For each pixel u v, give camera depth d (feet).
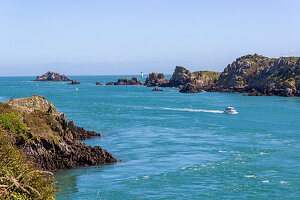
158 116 370.73
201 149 199.31
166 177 143.02
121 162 166.91
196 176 144.87
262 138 236.63
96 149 166.91
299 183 135.85
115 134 248.52
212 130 273.33
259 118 355.77
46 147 147.43
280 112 412.57
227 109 407.85
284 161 170.60
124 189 127.13
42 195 56.29
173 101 586.86
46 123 164.04
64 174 143.54
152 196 120.88
